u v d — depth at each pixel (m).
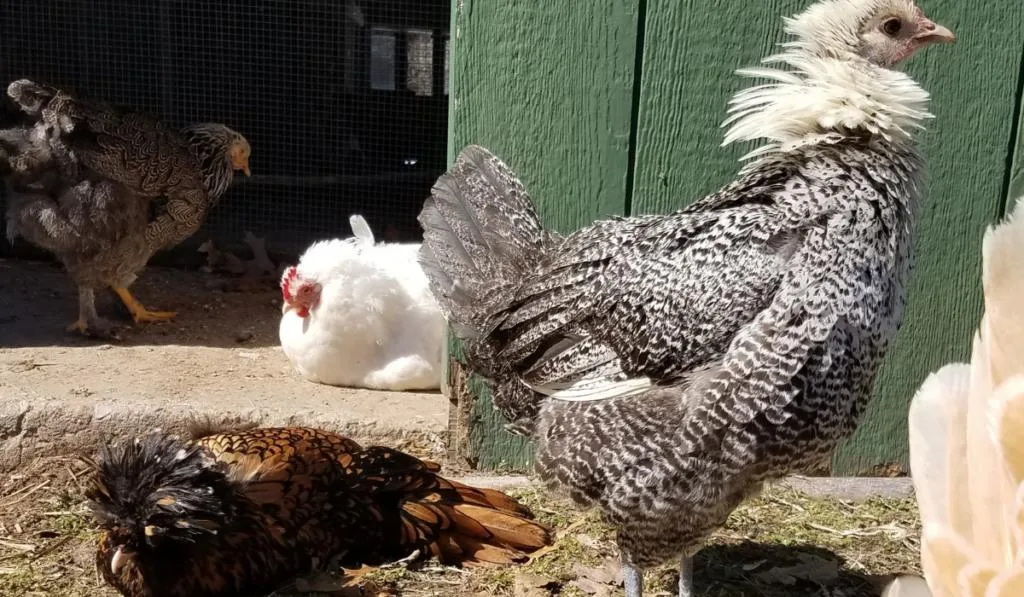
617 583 0.92
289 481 0.92
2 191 1.73
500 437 1.12
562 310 0.84
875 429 1.11
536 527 0.99
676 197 1.05
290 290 1.26
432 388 1.29
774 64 1.01
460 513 0.97
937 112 1.03
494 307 0.88
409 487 0.98
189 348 1.40
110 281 1.42
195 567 0.88
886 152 0.80
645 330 0.80
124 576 0.87
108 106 1.39
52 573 0.93
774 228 0.78
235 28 1.80
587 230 0.89
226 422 1.15
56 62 1.77
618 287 0.82
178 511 0.84
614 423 0.80
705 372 0.78
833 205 0.78
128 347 1.39
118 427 1.13
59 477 1.10
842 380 0.77
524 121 1.04
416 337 1.27
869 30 0.83
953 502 0.39
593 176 1.04
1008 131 1.03
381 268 1.28
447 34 1.80
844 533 1.02
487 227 0.93
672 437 0.78
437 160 1.85
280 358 1.39
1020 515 0.35
